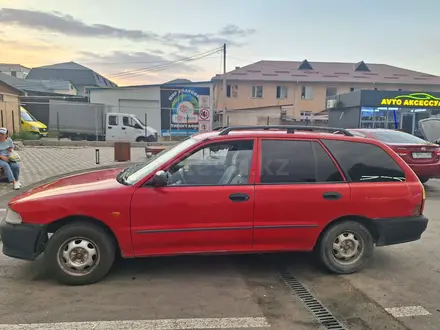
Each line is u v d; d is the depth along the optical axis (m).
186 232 3.59
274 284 3.68
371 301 3.36
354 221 3.93
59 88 52.94
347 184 3.87
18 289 3.44
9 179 7.79
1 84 20.95
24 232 3.42
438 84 39.22
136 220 3.51
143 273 3.87
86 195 3.46
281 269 4.07
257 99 38.06
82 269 3.53
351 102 27.73
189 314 3.06
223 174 3.73
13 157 7.94
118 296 3.34
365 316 3.09
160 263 4.15
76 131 23.95
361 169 3.95
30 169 10.69
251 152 3.80
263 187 3.71
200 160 3.74
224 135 3.86
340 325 2.95
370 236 3.96
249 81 37.75
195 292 3.46
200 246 3.66
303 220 3.78
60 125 23.98
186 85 29.30
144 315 3.03
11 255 3.50
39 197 3.49
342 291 3.55
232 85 37.78
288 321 2.99
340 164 3.91
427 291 3.58
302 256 4.48
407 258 4.46
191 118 29.56
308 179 3.82
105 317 2.98
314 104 38.62
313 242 3.86
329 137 3.98
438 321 3.03
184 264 4.14
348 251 3.95
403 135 9.12
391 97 26.36
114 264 4.07
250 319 3.00
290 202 3.73
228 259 4.33
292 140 3.90
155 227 3.54
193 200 3.57
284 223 3.74
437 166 8.29
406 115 26.77
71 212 3.43
